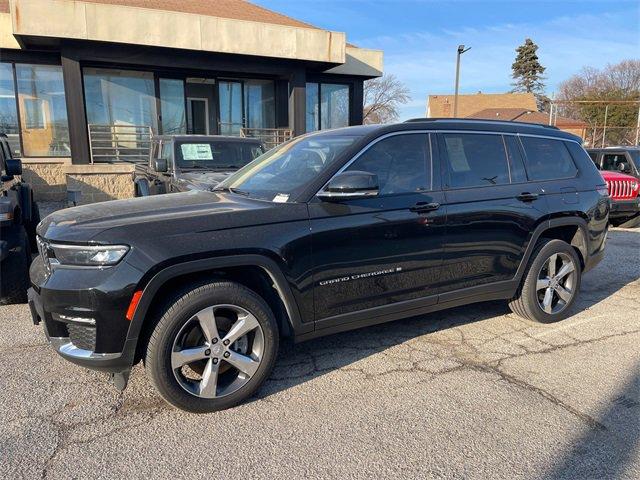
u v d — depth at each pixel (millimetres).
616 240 9344
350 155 3576
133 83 15586
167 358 2916
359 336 4371
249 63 15312
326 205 3387
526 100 58781
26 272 5027
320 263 3340
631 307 5203
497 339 4301
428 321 4750
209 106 17250
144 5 16047
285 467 2584
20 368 3711
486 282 4230
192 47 13656
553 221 4535
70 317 2820
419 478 2500
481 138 4285
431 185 3879
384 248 3592
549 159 4738
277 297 3324
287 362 3848
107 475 2516
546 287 4621
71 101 13234
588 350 4066
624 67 66312
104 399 3266
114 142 15453
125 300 2771
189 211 3174
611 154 11711
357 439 2830
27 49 13664
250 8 18719
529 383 3496
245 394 3184
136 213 3133
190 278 3086
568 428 2938
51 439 2818
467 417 3057
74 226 2936
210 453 2699
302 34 14977
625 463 2619
